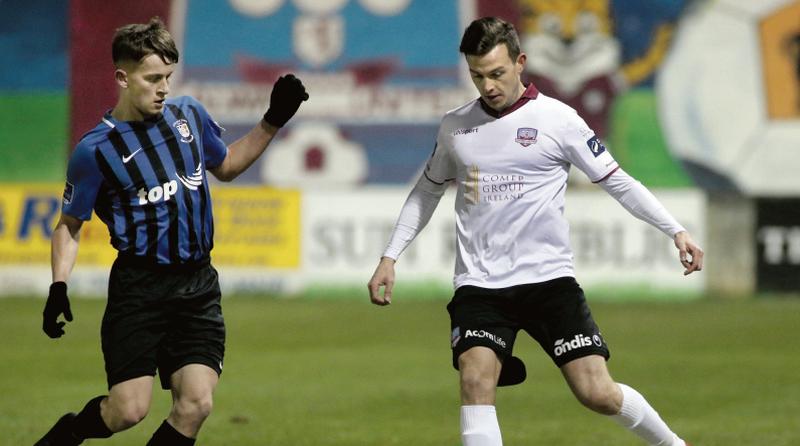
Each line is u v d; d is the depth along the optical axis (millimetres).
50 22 61281
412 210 18688
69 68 61125
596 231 56719
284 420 27969
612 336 45281
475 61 17234
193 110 17500
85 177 16828
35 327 46594
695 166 58844
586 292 56688
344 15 60562
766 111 58531
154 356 16906
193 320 17078
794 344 43000
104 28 60969
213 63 60875
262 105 60688
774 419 28344
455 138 17859
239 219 57562
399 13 60406
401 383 34156
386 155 60094
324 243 57219
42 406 29469
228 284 57469
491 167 17594
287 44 60750
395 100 60188
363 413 29094
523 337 45344
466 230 17844
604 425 27500
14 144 61312
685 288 56781
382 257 18641
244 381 34438
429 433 26297
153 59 16328
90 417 16953
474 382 16938
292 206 57406
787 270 58219
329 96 60469
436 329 46875
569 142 17578
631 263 56562
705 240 58281
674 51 58969
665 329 47156
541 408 30062
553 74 59375
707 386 33812
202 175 17219
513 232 17500
